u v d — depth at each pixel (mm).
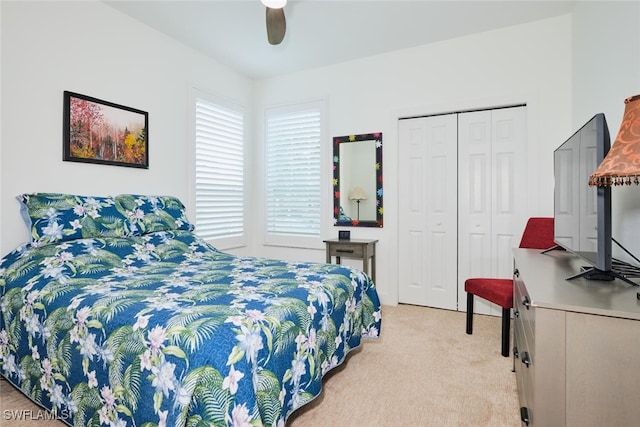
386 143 3641
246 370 1153
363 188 3754
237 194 4109
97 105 2643
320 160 3979
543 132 2969
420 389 1951
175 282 1833
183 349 1162
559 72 2912
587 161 1550
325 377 2094
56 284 1750
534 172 3000
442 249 3465
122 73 2834
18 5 2215
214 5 2725
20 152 2229
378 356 2385
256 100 4344
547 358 1072
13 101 2195
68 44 2475
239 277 1990
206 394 1091
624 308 1005
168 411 1122
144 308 1390
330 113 3920
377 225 3678
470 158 3320
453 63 3312
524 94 3027
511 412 1726
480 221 3289
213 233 3762
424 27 3090
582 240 1628
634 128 1165
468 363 2271
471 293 2719
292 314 1501
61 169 2438
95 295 1570
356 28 3094
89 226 2250
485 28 3113
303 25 3041
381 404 1806
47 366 1569
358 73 3758
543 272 1590
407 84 3523
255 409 1122
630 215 1710
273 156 4262
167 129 3227
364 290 2330
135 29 2936
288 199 4176
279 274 2086
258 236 4348
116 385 1272
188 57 3436
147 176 3047
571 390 1049
